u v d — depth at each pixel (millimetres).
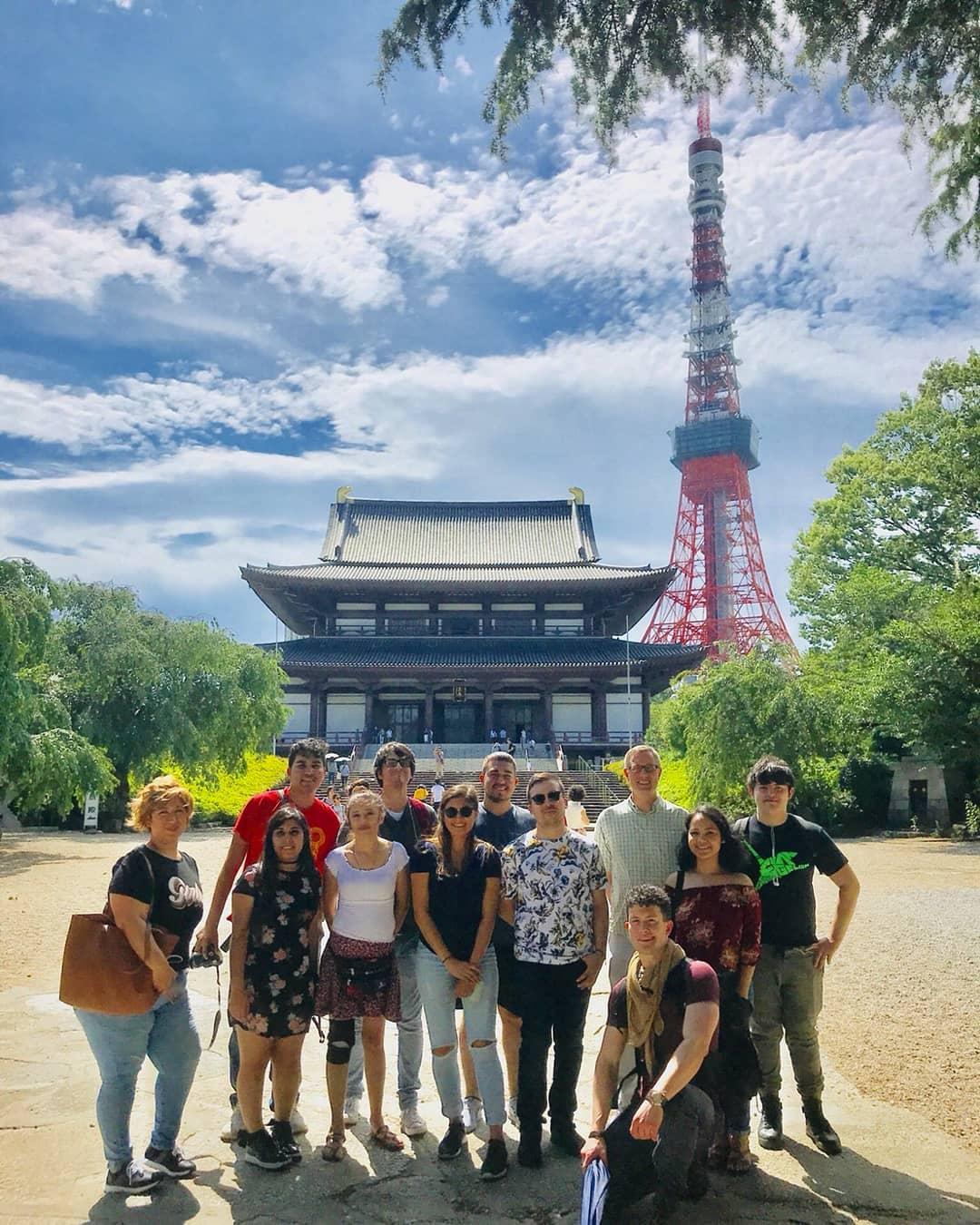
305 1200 6484
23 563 28109
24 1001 11508
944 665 35688
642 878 7715
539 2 9078
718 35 9102
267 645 62688
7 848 30781
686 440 106875
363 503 74938
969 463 43156
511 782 8797
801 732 39156
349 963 7293
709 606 96312
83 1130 7637
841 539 51469
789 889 7484
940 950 14109
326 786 44906
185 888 6980
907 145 10055
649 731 62656
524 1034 7242
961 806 43062
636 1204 6109
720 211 117375
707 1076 6484
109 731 39625
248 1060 6945
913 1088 8453
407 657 60531
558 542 71125
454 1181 6820
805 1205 6293
